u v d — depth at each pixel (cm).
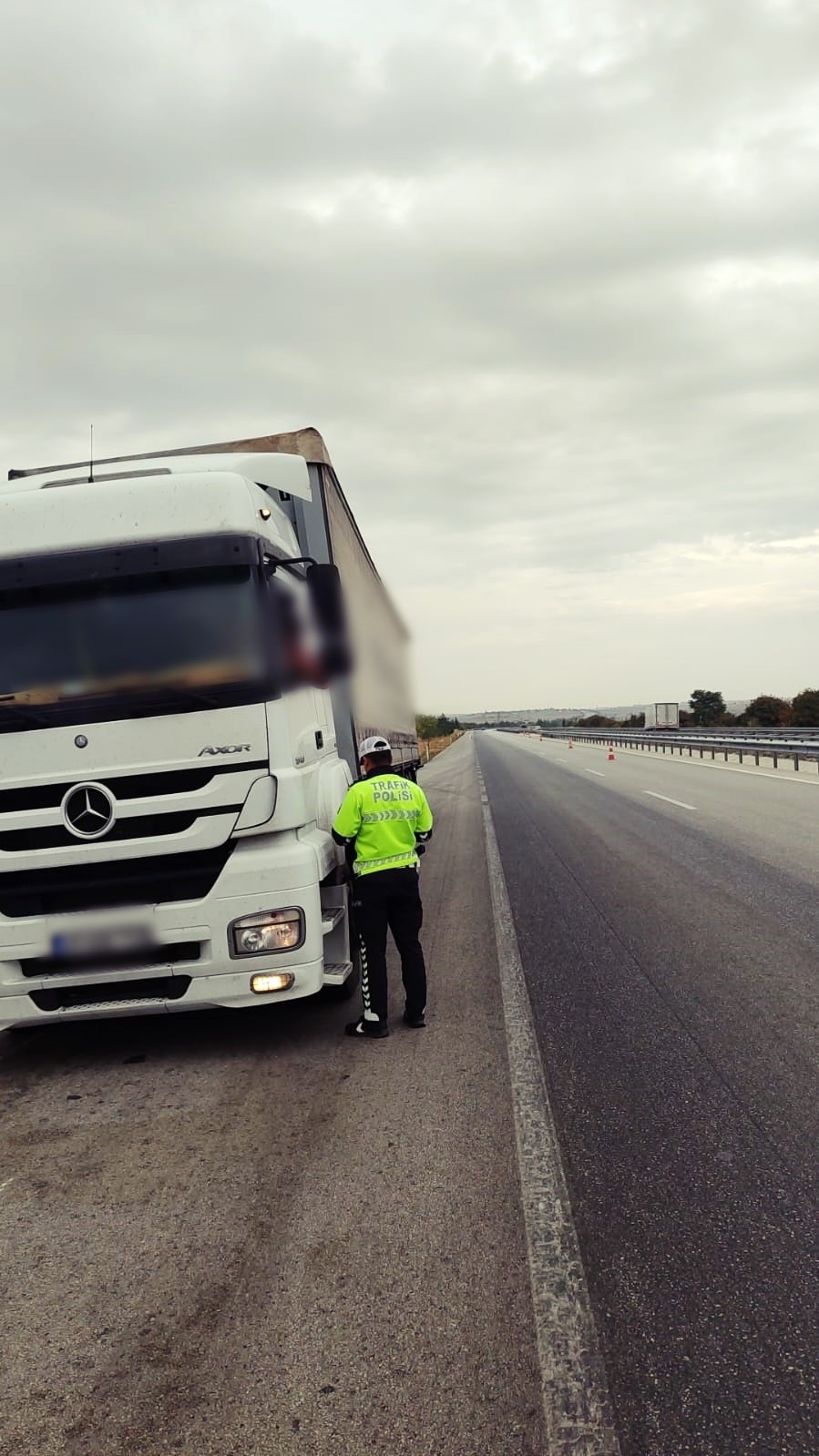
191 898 486
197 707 480
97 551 491
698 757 3491
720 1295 282
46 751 475
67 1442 238
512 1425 234
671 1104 420
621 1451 224
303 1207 350
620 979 620
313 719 582
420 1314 281
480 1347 264
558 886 969
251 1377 258
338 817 550
